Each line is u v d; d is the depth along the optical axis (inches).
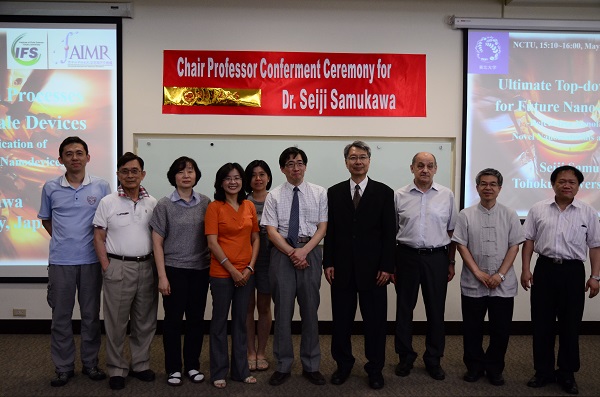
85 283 117.7
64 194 117.7
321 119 161.3
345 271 115.7
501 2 161.5
